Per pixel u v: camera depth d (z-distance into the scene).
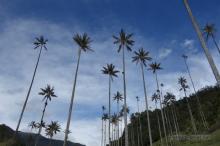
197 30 24.69
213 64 21.97
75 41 54.97
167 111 130.00
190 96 139.00
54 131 99.38
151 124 140.38
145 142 129.75
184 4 27.22
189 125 111.69
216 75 21.31
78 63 53.28
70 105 47.38
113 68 69.62
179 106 137.00
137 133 140.50
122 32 63.28
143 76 67.00
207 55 22.75
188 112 124.62
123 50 63.00
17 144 86.31
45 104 77.69
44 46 72.31
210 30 75.88
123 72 59.28
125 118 52.53
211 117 103.81
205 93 128.38
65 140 43.44
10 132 114.81
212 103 112.69
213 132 78.44
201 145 58.94
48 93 77.94
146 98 63.34
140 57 70.12
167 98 109.56
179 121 125.00
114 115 117.19
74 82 50.62
